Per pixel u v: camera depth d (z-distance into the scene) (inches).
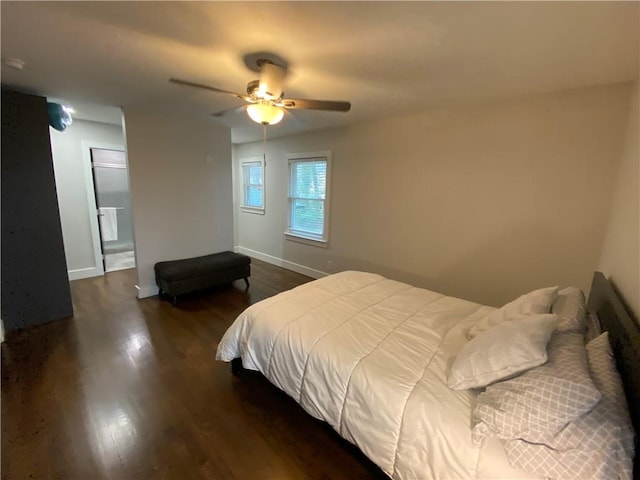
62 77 90.0
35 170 109.1
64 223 159.9
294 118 139.4
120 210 181.5
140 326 116.5
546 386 41.4
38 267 113.7
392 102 110.7
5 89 100.6
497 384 47.1
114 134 170.4
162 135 140.5
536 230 102.8
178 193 150.3
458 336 67.9
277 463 61.7
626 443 35.9
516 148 103.6
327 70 81.0
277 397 80.4
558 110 94.7
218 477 58.4
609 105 86.5
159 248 147.3
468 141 114.2
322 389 60.7
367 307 83.2
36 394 78.2
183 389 82.3
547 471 38.1
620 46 63.9
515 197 105.7
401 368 56.9
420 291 96.7
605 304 66.6
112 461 60.7
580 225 94.7
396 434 49.3
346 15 54.7
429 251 131.0
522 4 49.9
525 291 107.3
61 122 120.1
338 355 61.4
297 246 192.1
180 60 76.8
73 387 81.4
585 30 57.9
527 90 94.2
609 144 87.5
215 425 70.5
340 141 157.8
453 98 104.6
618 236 76.8
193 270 139.6
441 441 45.0
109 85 97.0
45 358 94.2
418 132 127.5
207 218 163.8
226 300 144.7
